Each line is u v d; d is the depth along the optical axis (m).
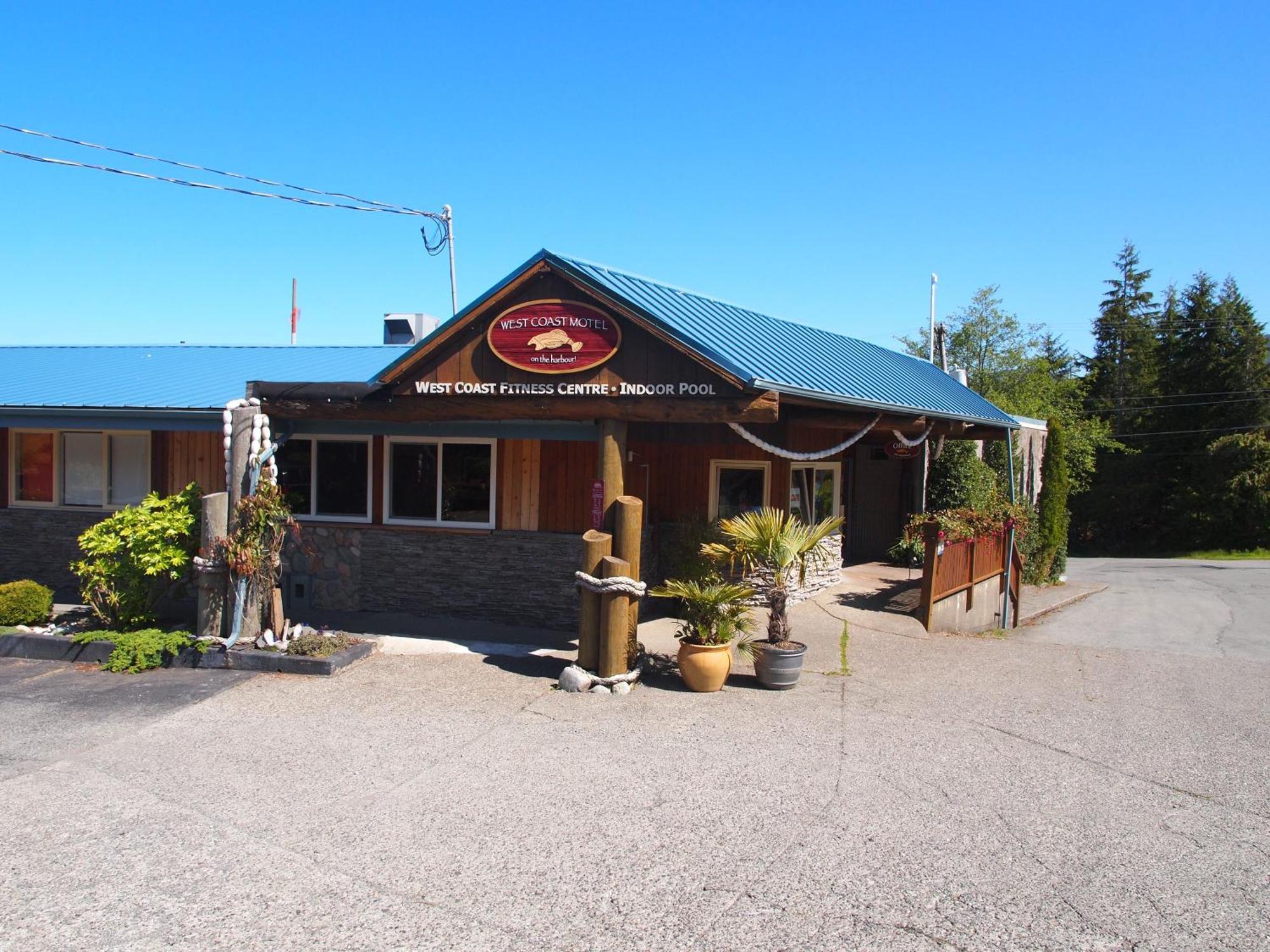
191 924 4.39
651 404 8.56
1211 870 5.00
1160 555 42.00
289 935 4.30
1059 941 4.26
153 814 5.65
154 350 15.73
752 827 5.44
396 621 11.56
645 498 12.63
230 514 9.62
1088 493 45.06
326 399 9.70
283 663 8.99
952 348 45.38
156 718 7.59
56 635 9.84
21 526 13.55
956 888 4.74
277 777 6.25
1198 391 44.16
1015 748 6.97
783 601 8.59
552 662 9.40
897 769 6.45
